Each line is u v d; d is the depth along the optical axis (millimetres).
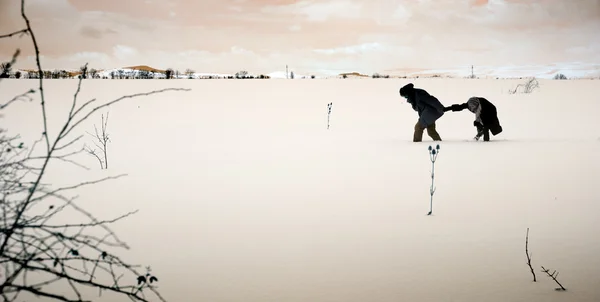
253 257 4426
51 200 6754
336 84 55750
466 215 5953
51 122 19516
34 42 1940
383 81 61562
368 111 25859
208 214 6086
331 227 5457
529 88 40062
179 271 4059
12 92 34438
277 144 13398
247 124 19328
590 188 7461
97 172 9219
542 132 15586
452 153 11266
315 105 30109
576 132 15453
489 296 3494
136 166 9961
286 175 8867
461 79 67438
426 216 5934
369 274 3965
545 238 4957
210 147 12867
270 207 6453
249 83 57812
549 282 3760
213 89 47156
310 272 4023
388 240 4938
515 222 5613
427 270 4055
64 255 4391
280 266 4172
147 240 4980
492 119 13336
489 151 11492
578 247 4645
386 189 7586
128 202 6766
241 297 3504
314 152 11820
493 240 4910
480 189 7484
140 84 50562
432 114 13383
